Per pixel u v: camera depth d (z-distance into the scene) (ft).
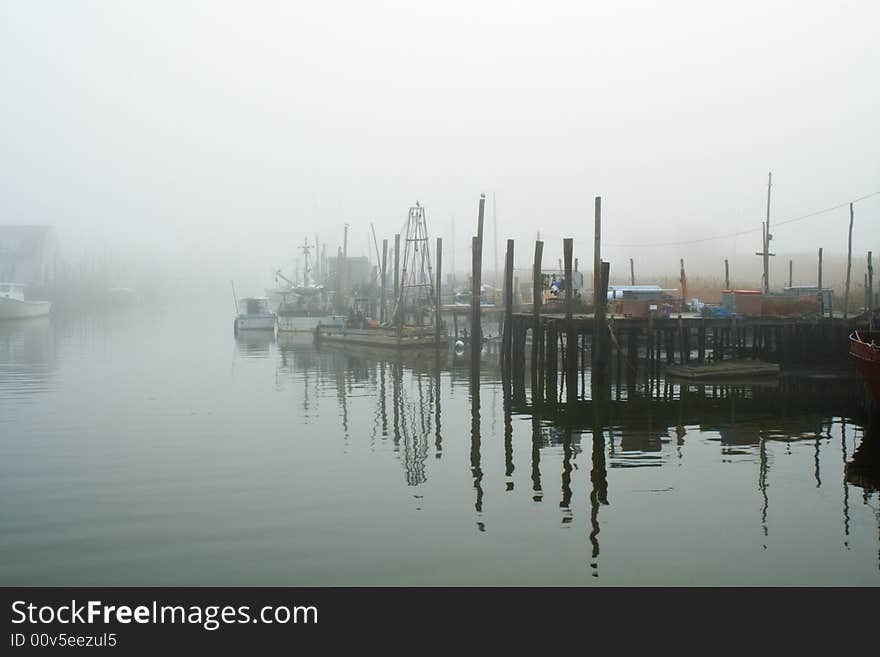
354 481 63.10
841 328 136.26
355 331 200.64
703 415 94.43
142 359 165.68
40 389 117.39
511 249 142.20
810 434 82.84
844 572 44.24
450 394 114.11
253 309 269.03
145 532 50.39
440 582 43.01
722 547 47.98
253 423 89.45
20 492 59.57
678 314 131.34
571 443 78.48
